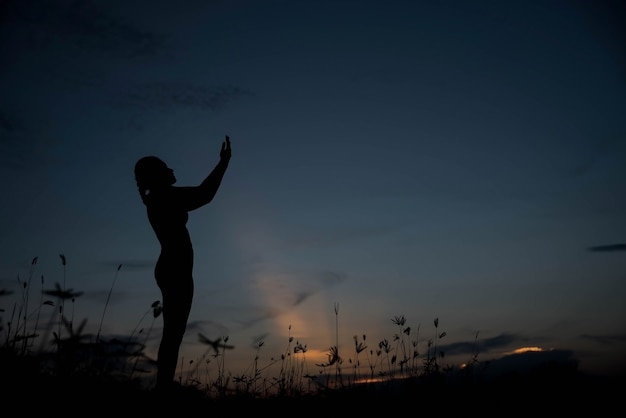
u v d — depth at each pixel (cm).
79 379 302
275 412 452
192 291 471
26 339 304
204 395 436
